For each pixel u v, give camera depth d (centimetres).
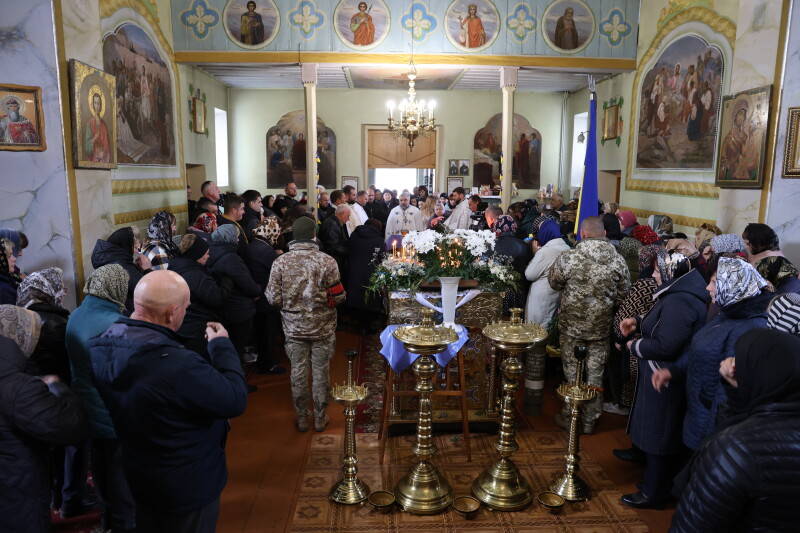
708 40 766
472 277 433
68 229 473
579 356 360
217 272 493
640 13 945
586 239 448
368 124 1434
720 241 419
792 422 146
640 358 351
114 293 298
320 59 894
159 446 215
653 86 921
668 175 888
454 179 1462
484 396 470
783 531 145
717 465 147
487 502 356
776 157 510
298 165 1435
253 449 435
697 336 290
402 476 396
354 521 344
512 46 919
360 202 979
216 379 219
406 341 321
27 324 254
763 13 524
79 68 473
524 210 834
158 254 437
